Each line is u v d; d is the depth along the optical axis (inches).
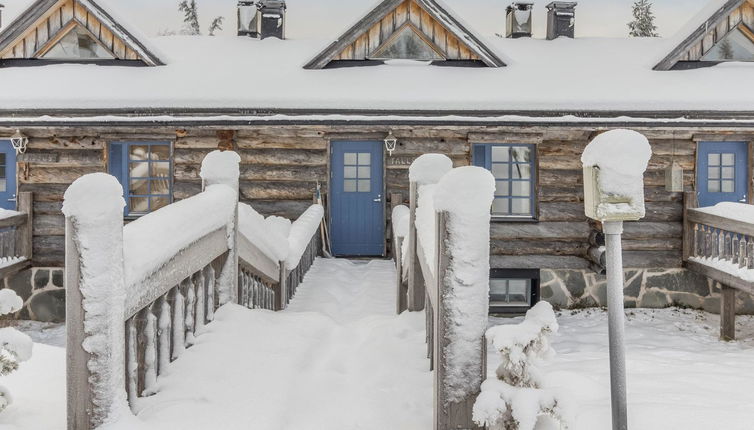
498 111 416.8
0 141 451.8
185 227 140.7
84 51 467.2
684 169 450.6
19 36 452.8
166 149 458.6
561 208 452.8
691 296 455.8
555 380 157.6
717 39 470.9
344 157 471.2
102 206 103.7
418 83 442.6
